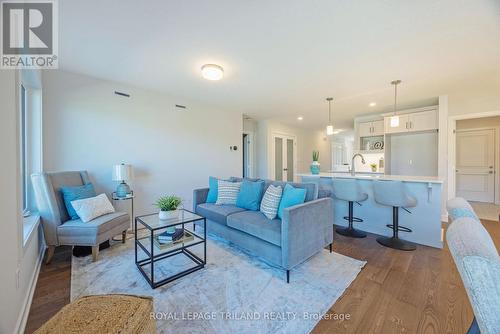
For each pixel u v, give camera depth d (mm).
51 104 2818
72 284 1937
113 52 2389
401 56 2439
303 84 3328
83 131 3066
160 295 1791
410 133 4863
